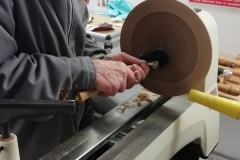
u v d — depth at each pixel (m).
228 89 1.06
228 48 1.34
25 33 0.59
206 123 0.84
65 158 0.57
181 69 0.68
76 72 0.55
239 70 1.16
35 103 0.38
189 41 0.65
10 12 0.54
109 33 1.29
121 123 0.69
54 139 0.72
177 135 0.72
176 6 0.63
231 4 1.26
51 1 0.63
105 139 0.64
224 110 0.61
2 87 0.49
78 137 0.64
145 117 0.76
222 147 1.48
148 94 0.81
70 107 0.39
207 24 0.73
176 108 0.75
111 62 0.62
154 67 0.69
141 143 0.63
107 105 1.20
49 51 0.63
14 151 0.40
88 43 0.85
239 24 1.28
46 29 0.61
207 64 0.64
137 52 0.74
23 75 0.52
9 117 0.38
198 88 0.75
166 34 0.68
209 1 1.31
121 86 0.60
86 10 0.85
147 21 0.70
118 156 0.59
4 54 0.51
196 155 0.89
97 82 0.57
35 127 0.69
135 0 1.55
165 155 0.69
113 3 1.58
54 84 0.53
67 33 0.68
